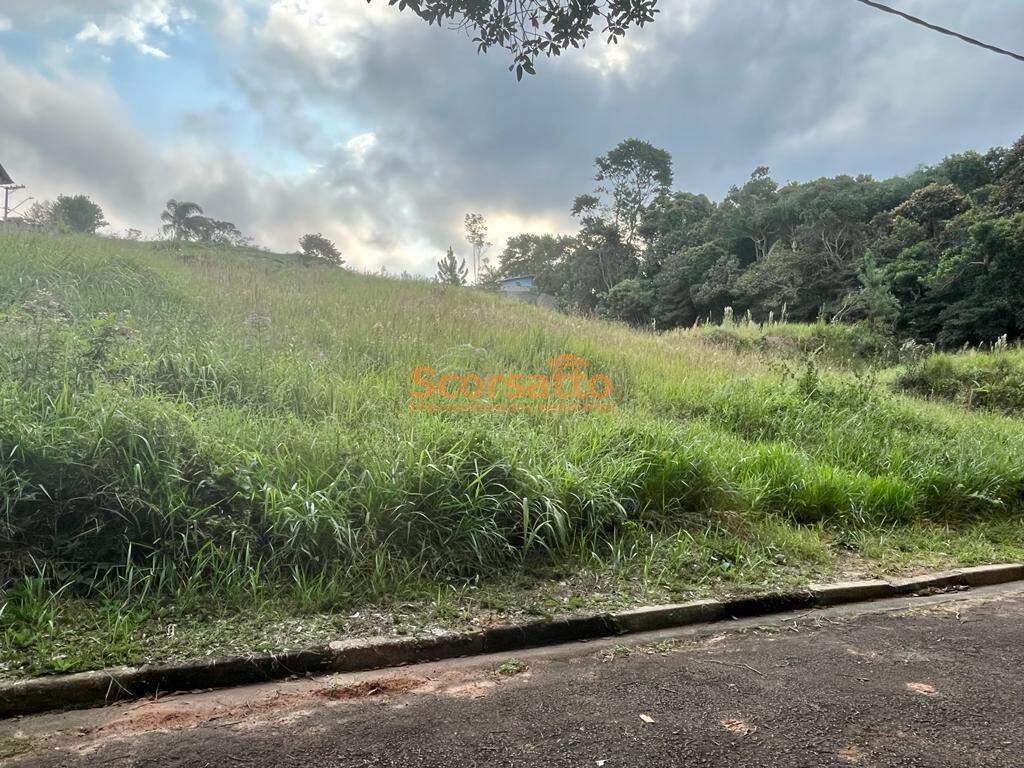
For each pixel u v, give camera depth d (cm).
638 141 5419
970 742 253
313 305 998
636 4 410
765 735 255
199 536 373
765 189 4181
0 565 341
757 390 869
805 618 405
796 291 3275
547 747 243
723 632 378
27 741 245
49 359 473
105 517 371
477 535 423
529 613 370
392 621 349
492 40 421
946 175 3731
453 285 1766
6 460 368
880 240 3178
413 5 400
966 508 640
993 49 502
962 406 1152
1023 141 3209
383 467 439
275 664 304
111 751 238
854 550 523
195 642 312
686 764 233
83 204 2747
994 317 2509
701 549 472
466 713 271
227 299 930
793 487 574
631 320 4394
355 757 234
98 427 389
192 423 431
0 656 288
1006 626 392
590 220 5422
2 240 995
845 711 276
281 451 454
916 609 425
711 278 3834
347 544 389
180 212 3356
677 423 693
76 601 335
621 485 507
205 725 258
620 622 374
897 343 1822
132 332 594
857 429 773
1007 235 2408
